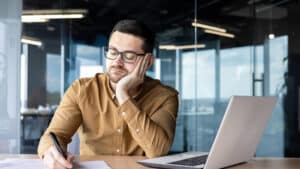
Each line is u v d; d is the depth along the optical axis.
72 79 4.43
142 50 1.39
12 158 1.22
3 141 4.12
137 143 1.33
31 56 4.26
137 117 1.24
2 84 4.12
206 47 4.73
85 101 1.42
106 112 1.40
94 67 4.47
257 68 4.66
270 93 4.63
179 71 4.69
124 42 1.38
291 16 4.59
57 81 4.38
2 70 4.12
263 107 1.07
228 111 0.90
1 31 4.11
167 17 4.70
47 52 4.35
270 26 4.64
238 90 4.68
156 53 4.66
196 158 1.18
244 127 1.01
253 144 1.17
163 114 1.38
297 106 4.57
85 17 4.49
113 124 1.39
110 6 4.57
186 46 4.71
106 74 1.48
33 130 4.20
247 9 4.68
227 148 0.99
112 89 1.42
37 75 4.29
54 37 4.38
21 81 4.18
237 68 4.69
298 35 4.57
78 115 1.42
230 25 4.70
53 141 1.18
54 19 4.39
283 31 4.61
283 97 4.60
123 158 1.23
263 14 4.65
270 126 4.60
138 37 1.38
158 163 1.06
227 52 4.70
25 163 1.11
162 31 4.68
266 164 1.16
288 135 4.57
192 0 4.72
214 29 4.72
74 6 4.47
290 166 1.12
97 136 1.40
